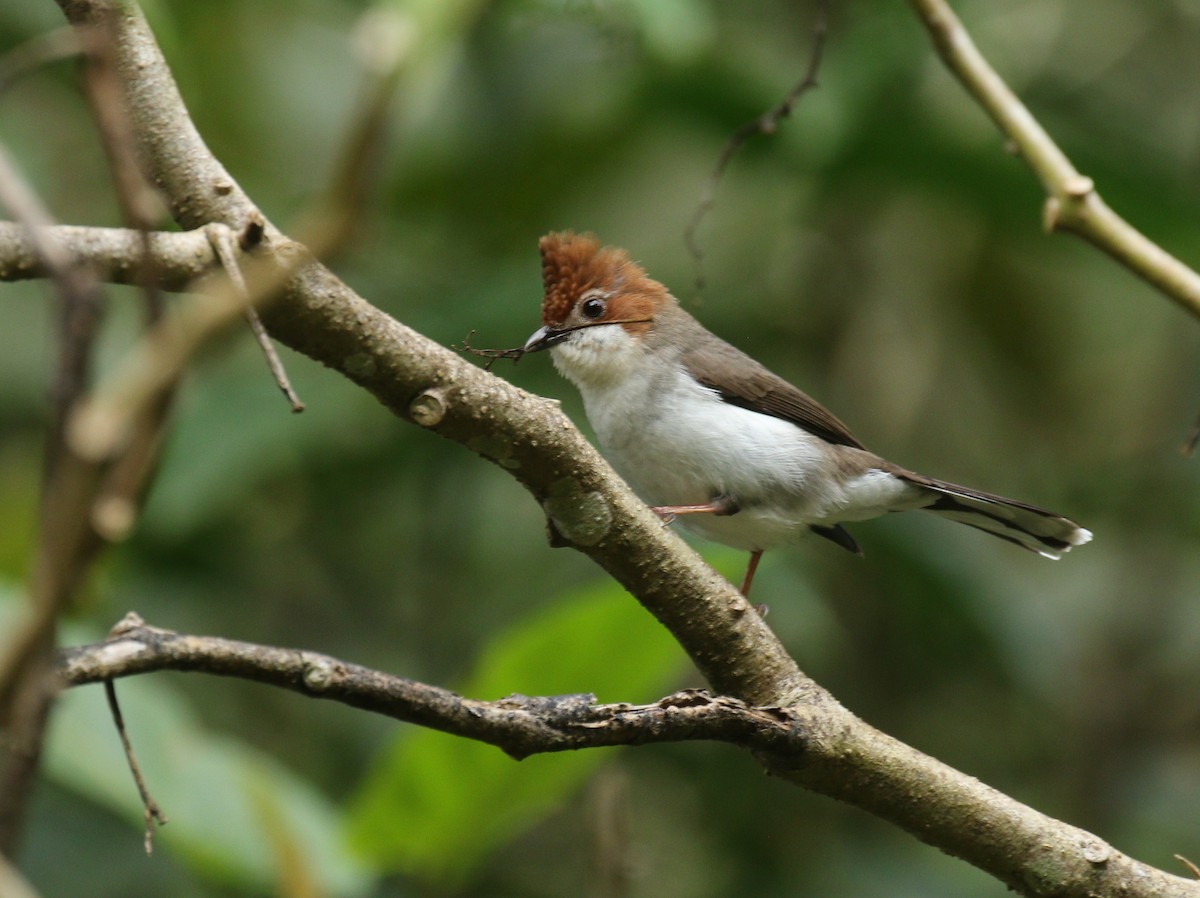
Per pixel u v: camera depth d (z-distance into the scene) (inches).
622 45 350.9
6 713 104.4
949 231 517.7
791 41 485.7
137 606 423.8
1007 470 535.8
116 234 177.9
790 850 438.6
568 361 362.6
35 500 437.1
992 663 474.0
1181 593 517.7
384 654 466.0
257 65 502.3
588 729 193.5
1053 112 467.5
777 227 488.4
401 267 461.1
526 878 426.6
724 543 371.6
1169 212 426.9
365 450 445.7
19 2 442.3
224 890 358.6
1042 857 216.7
